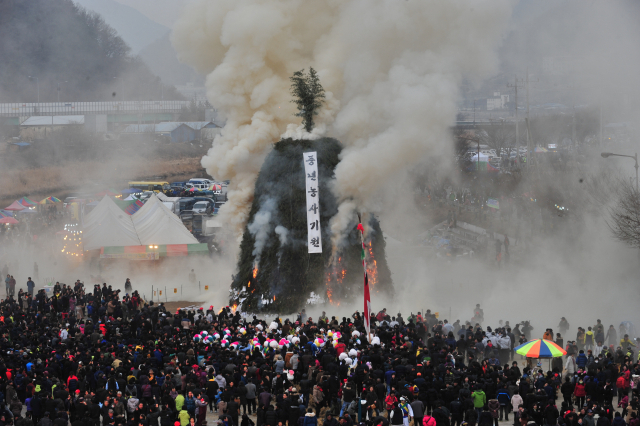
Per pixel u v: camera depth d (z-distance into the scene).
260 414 38.62
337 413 41.91
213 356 47.00
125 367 44.44
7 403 42.56
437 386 41.00
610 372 44.09
